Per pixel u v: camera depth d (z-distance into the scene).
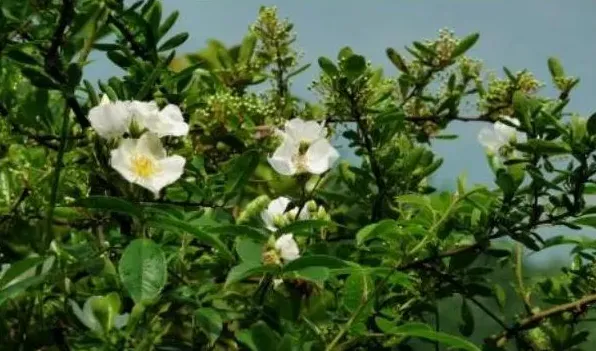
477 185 1.45
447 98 1.83
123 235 1.35
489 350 1.65
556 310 1.67
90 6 1.34
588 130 1.53
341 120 1.74
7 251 1.37
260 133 1.66
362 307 1.30
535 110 1.60
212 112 1.64
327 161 1.50
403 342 1.57
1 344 1.33
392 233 1.42
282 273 1.25
